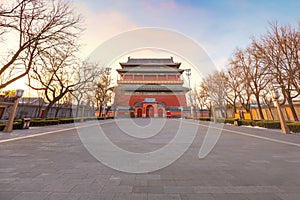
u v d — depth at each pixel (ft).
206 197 8.09
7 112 70.74
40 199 7.73
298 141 25.18
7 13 30.55
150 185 9.45
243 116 68.33
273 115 63.87
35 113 82.38
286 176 10.90
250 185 9.50
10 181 9.81
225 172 11.71
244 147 20.95
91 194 8.29
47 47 38.19
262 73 52.70
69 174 11.09
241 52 61.87
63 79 63.41
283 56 47.39
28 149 19.13
